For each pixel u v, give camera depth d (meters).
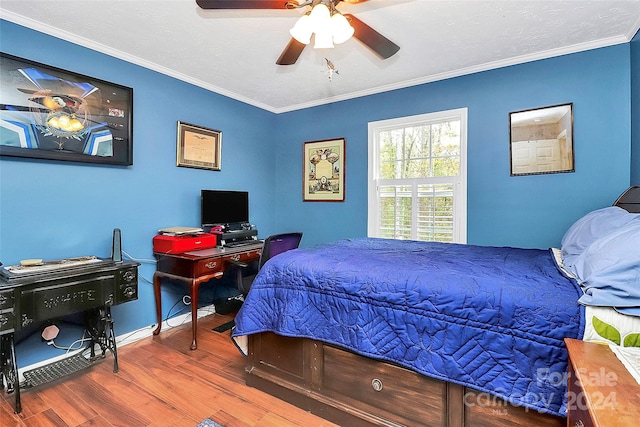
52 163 2.14
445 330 1.29
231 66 2.75
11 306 1.60
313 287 1.65
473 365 1.22
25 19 1.97
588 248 1.39
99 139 2.33
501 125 2.73
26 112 1.99
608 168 2.36
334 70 2.78
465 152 2.88
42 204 2.10
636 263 1.07
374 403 1.49
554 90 2.52
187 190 3.02
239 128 3.56
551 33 2.23
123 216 2.53
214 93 3.27
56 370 1.98
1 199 1.93
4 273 1.73
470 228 2.87
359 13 1.96
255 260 2.98
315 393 1.66
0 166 1.92
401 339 1.38
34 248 2.06
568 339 1.04
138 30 2.15
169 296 2.89
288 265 1.78
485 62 2.69
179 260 2.51
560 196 2.52
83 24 2.07
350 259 1.79
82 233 2.29
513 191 2.69
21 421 1.60
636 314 1.00
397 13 1.97
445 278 1.39
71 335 2.25
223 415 1.65
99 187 2.38
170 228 2.77
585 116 2.42
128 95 2.50
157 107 2.75
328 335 1.57
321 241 3.76
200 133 3.12
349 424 1.55
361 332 1.47
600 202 2.39
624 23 2.10
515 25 2.12
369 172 3.41
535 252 2.09
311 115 3.80
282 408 1.71
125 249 2.54
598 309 1.06
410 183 3.21
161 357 2.29
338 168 3.62
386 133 3.37
